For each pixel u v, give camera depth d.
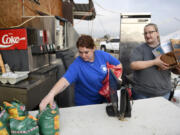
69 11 5.84
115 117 1.00
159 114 1.03
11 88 1.42
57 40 2.89
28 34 1.72
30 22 2.70
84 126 0.90
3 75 1.49
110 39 12.16
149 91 1.57
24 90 1.39
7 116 0.68
